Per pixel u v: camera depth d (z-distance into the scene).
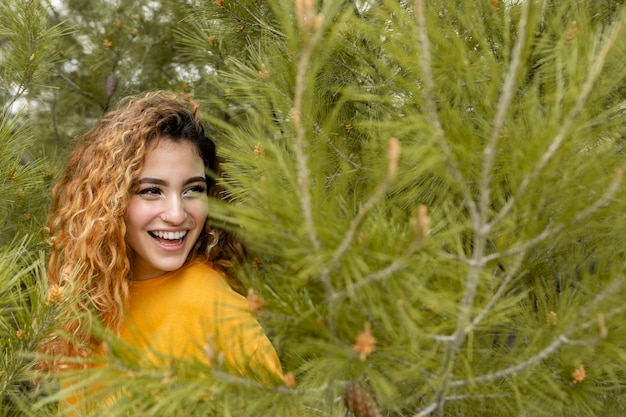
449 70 0.78
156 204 1.18
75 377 0.72
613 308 0.75
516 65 0.59
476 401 0.88
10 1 1.64
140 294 1.25
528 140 0.69
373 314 0.67
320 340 0.67
